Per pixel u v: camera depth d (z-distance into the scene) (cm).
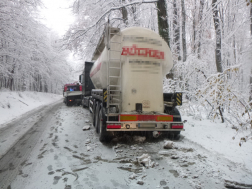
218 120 661
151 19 1323
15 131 656
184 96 818
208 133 528
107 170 327
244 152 387
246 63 660
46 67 2423
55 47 1209
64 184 280
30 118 958
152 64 491
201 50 1391
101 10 1227
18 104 1487
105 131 476
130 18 1267
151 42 495
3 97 1470
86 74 1204
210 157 375
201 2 1221
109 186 273
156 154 402
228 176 295
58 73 3105
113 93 474
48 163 361
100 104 545
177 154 396
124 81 480
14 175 315
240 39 1546
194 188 264
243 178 288
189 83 802
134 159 375
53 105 1784
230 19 1389
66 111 1227
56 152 423
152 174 309
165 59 511
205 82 629
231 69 538
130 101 473
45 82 3462
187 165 340
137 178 296
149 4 1221
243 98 548
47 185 278
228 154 382
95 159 379
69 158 386
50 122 819
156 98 487
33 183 286
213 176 297
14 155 412
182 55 1156
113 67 484
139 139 503
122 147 452
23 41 1530
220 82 548
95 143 488
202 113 768
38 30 1725
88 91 1206
